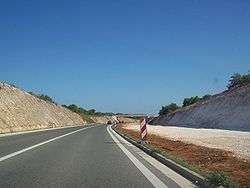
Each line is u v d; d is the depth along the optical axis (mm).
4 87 82875
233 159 19594
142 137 31203
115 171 15812
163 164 18828
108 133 55219
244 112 72500
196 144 30984
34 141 34250
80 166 17172
